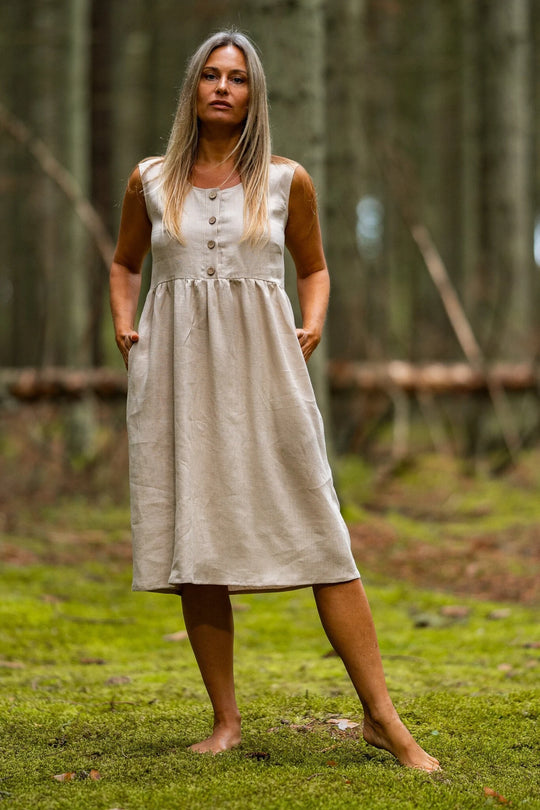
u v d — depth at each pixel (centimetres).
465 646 520
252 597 650
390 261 2145
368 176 1758
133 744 350
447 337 1351
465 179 1764
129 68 1803
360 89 1395
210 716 388
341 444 1161
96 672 468
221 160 333
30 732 367
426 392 1096
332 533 317
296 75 803
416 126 2206
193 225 324
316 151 816
